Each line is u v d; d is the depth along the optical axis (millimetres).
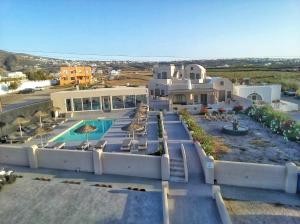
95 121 34625
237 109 41438
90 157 19766
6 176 18625
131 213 14422
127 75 128625
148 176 18750
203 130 30500
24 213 14727
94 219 13969
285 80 75688
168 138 25672
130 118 35312
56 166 20766
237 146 25328
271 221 13602
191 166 19391
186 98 48875
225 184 17734
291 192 16734
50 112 37281
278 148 24750
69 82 95188
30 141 26422
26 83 80625
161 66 58562
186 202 15273
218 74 103625
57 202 15766
